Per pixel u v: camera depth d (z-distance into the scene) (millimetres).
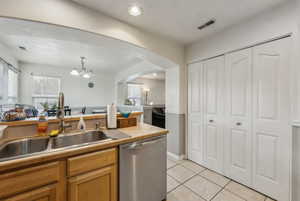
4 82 3096
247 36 1853
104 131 1632
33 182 934
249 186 1872
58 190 1031
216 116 2277
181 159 2785
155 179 1560
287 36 1546
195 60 2566
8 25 1409
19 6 1238
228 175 2113
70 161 1063
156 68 3541
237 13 1720
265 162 1724
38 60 4105
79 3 1526
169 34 2256
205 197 1709
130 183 1373
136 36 2023
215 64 2291
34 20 1300
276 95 1634
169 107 2980
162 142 1633
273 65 1656
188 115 2775
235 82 2020
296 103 1463
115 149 1304
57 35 1700
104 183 1230
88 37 1765
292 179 1505
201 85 2518
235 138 2027
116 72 5805
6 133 1282
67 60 4062
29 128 1397
